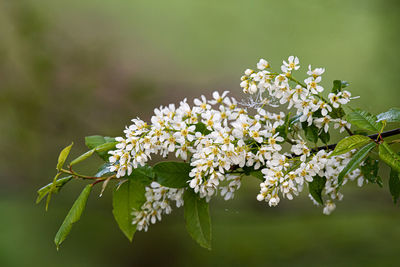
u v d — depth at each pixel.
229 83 4.94
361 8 4.20
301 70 4.66
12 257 2.94
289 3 4.96
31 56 3.92
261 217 3.04
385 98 3.66
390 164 1.46
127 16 4.90
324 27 4.59
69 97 3.92
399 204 2.89
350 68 4.10
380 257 2.65
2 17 3.91
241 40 5.08
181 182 1.52
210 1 5.20
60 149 3.76
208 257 2.96
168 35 5.05
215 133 1.49
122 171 1.51
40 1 4.14
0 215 3.20
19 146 3.65
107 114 4.07
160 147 1.51
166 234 3.22
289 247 2.86
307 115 1.51
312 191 1.54
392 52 3.86
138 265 3.06
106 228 3.23
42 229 3.21
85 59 4.20
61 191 3.37
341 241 2.83
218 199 2.88
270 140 1.50
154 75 4.67
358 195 2.94
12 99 3.74
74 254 3.08
